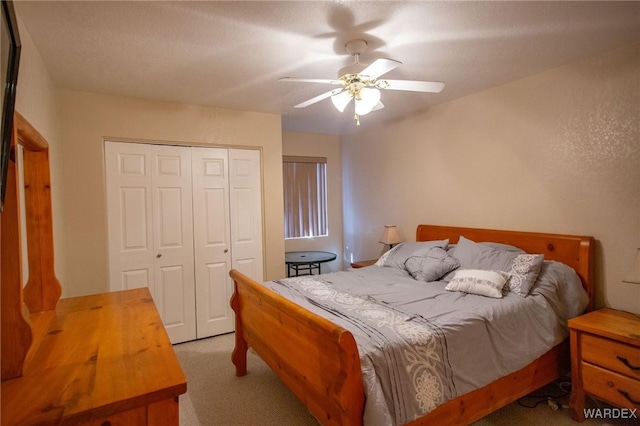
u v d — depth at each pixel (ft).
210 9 5.62
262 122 12.33
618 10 5.94
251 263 12.28
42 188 5.53
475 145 10.69
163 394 3.27
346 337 4.66
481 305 6.99
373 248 15.34
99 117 9.81
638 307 7.48
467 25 6.34
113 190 10.14
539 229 9.16
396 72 8.68
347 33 6.52
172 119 10.82
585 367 6.79
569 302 7.76
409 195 13.25
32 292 5.40
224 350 10.57
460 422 5.73
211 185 11.58
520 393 6.67
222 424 7.02
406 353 5.32
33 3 5.31
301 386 6.07
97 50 7.04
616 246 7.78
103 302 6.04
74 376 3.50
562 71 8.52
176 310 11.10
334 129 15.74
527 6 5.76
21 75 5.72
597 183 8.04
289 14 5.82
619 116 7.61
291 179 16.30
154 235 10.75
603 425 6.75
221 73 8.42
